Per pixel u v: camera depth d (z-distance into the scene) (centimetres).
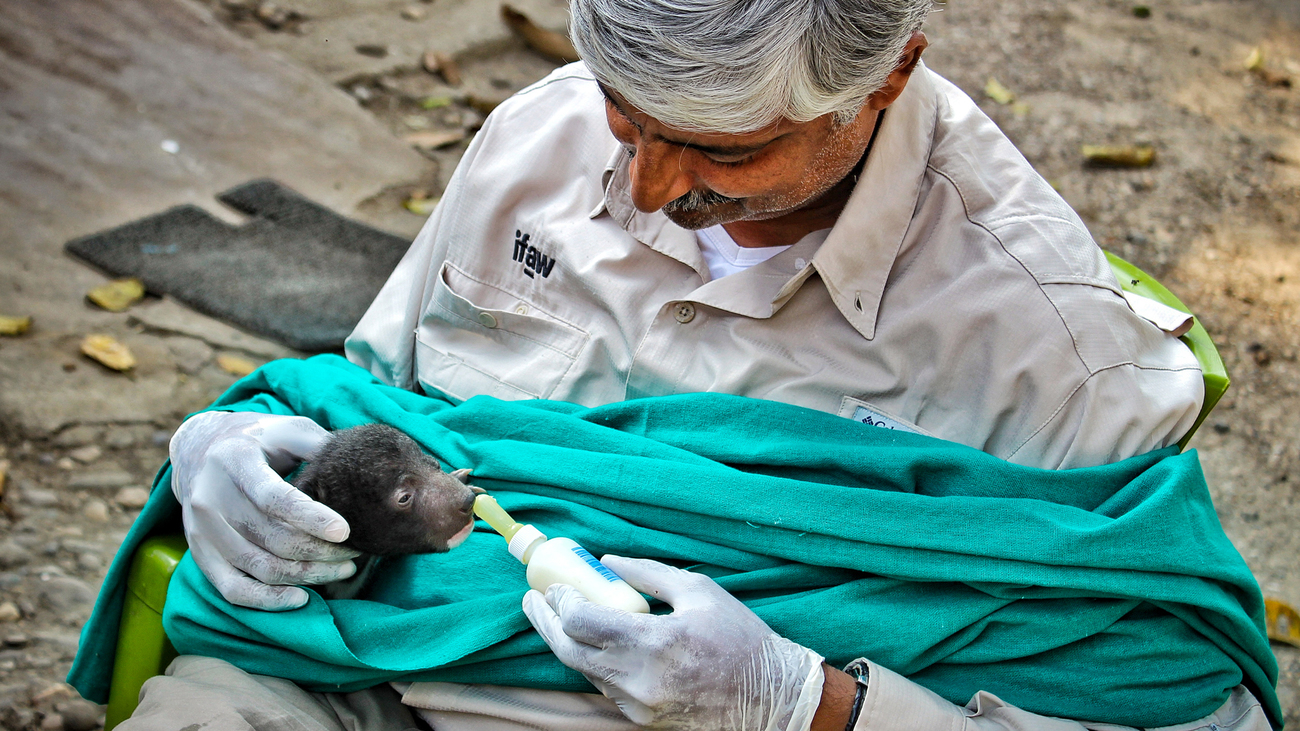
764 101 149
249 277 448
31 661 288
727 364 196
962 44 680
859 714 161
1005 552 166
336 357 230
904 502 171
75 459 358
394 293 238
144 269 439
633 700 159
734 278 196
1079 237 189
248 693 172
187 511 185
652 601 179
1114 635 173
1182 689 173
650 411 191
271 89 561
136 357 401
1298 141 609
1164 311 195
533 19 662
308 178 516
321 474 188
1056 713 172
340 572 183
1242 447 420
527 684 174
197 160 507
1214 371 195
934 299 186
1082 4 739
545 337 215
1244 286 502
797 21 144
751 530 176
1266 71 671
